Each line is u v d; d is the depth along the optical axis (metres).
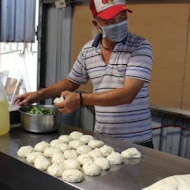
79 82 1.78
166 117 2.14
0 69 3.17
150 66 1.46
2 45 3.16
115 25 1.44
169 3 2.00
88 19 2.42
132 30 2.20
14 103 1.63
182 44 1.98
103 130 1.62
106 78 1.57
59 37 2.64
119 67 1.52
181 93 2.03
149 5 2.09
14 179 1.16
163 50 2.07
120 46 1.52
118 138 1.55
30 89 2.93
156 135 2.20
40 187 1.06
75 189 0.97
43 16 2.70
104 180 1.03
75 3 2.48
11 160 1.17
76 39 2.53
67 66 2.62
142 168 1.13
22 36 2.71
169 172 1.10
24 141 1.37
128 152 1.21
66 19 2.57
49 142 1.37
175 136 2.12
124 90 1.38
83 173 1.08
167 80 2.08
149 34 2.12
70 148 1.31
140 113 1.58
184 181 0.94
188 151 2.08
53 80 2.74
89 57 1.63
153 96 2.16
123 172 1.10
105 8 1.42
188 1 1.92
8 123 1.46
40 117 1.44
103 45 1.59
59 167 1.07
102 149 1.25
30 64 2.93
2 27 2.60
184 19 1.95
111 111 1.58
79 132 1.47
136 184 1.01
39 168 1.08
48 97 1.70
